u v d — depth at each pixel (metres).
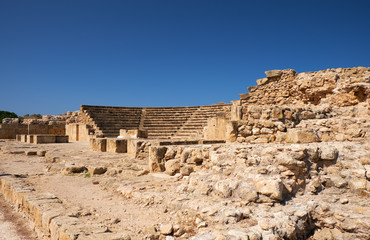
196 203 5.59
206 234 4.48
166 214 5.72
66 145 20.91
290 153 6.13
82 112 29.72
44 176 10.34
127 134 20.14
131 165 10.91
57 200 6.59
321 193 5.94
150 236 4.74
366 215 4.93
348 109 10.73
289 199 5.60
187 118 28.67
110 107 31.08
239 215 4.90
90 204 6.71
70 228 4.63
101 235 4.38
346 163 6.20
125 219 5.62
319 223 5.21
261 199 5.38
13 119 32.22
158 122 29.08
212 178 6.45
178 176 8.28
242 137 10.27
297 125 10.09
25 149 17.81
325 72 15.62
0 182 9.26
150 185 7.66
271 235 4.36
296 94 16.72
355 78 14.00
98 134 24.84
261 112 10.22
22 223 6.40
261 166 6.19
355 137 8.87
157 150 9.41
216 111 28.00
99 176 10.12
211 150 7.70
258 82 18.38
